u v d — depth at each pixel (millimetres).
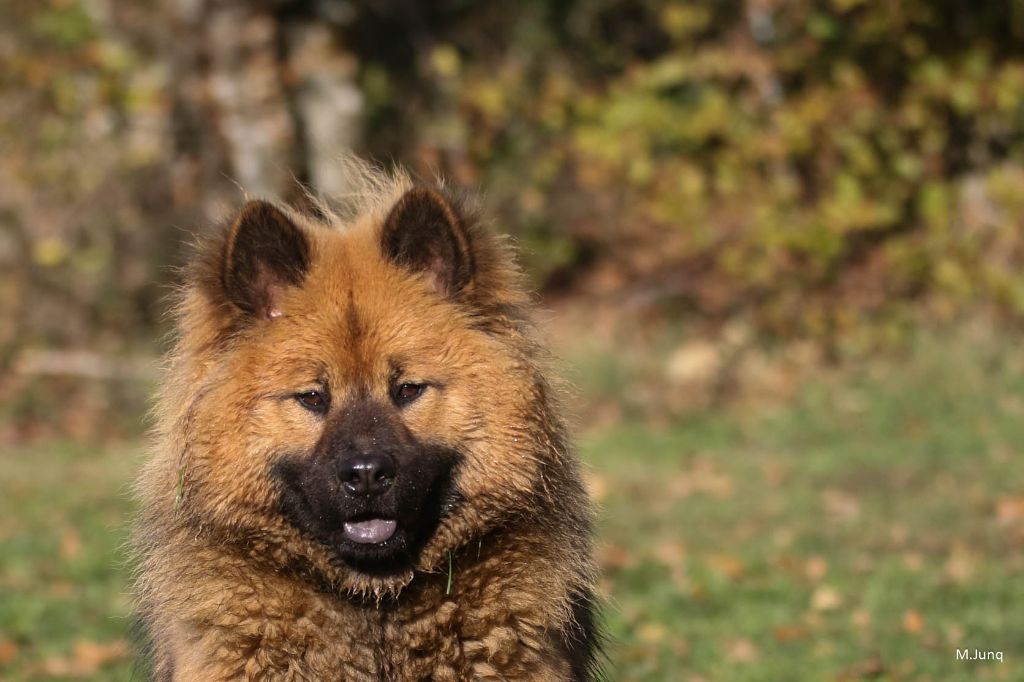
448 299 5387
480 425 5246
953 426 14211
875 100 17156
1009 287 16391
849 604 9070
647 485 12828
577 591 5492
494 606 5258
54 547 10789
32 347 17141
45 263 17406
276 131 18078
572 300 19031
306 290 5281
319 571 5270
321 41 18984
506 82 19547
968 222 17031
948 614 8688
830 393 15727
